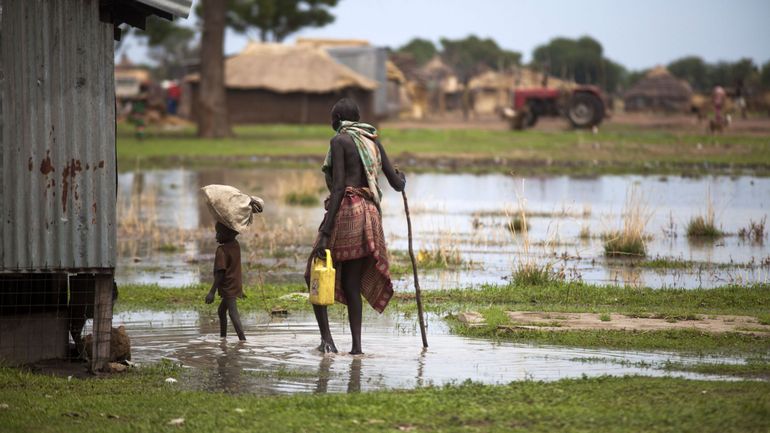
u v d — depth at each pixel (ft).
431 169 213.87
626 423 37.27
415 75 580.30
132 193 159.94
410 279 79.00
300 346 54.80
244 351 53.47
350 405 40.40
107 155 47.83
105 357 48.29
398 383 45.91
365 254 52.34
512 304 67.62
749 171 200.23
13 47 46.88
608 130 330.34
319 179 182.91
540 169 211.41
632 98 568.41
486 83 619.26
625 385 42.98
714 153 237.66
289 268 85.61
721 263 86.79
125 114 446.19
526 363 49.73
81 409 40.57
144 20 50.34
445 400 41.01
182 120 443.73
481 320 60.08
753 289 71.36
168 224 119.96
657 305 66.64
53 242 47.42
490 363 49.85
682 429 36.47
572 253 94.43
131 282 78.18
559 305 67.00
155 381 46.21
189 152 251.60
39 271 47.37
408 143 278.67
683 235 108.06
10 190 47.14
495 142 282.15
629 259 90.33
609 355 51.49
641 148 254.47
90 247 47.70
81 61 47.42
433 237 106.11
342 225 52.54
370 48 444.55
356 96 406.62
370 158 52.95
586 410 39.01
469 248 98.22
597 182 181.98
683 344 53.57
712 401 40.04
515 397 41.45
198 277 81.25
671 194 155.74
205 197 55.36
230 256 56.39
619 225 114.11
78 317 52.54
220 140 304.50
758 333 55.47
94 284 51.78
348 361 50.80
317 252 52.65
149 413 39.96
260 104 406.82
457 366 49.37
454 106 629.51
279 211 133.90
